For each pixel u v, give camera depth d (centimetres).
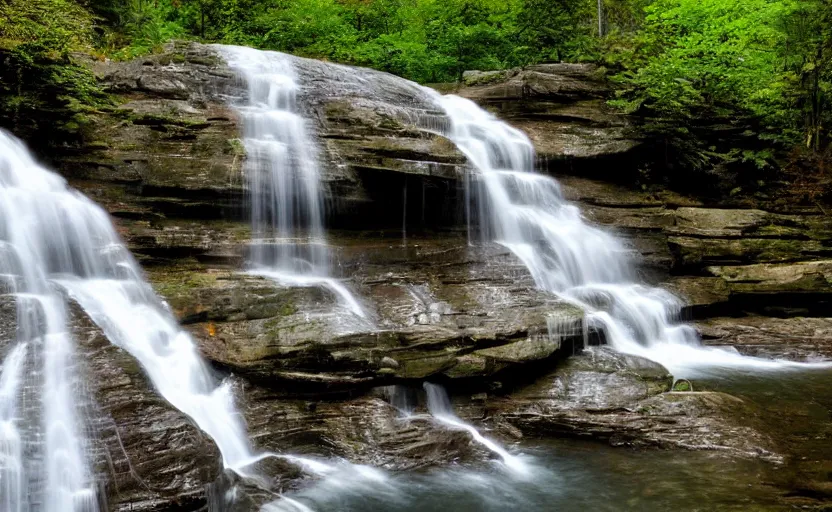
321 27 1942
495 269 1093
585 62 1859
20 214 809
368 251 1075
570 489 653
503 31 2019
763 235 1373
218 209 1027
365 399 774
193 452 573
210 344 774
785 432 771
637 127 1474
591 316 1001
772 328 1195
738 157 1516
